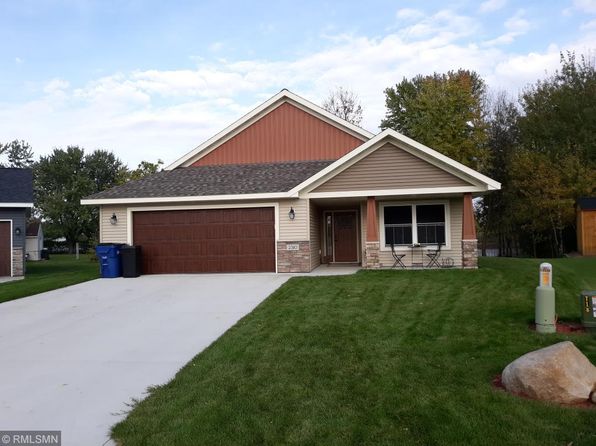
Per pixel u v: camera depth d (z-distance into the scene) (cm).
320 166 1847
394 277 1333
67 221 4694
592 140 2884
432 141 3297
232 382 584
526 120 3281
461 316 877
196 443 432
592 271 1599
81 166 5675
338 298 1066
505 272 1405
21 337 847
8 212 1864
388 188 1530
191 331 856
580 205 2550
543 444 409
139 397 560
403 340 734
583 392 493
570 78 3303
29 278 1719
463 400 504
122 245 1609
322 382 572
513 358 633
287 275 1509
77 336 846
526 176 2906
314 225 1731
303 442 427
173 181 1806
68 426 488
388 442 421
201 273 1628
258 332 813
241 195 1577
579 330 776
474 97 3597
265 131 2009
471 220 1514
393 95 3991
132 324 924
